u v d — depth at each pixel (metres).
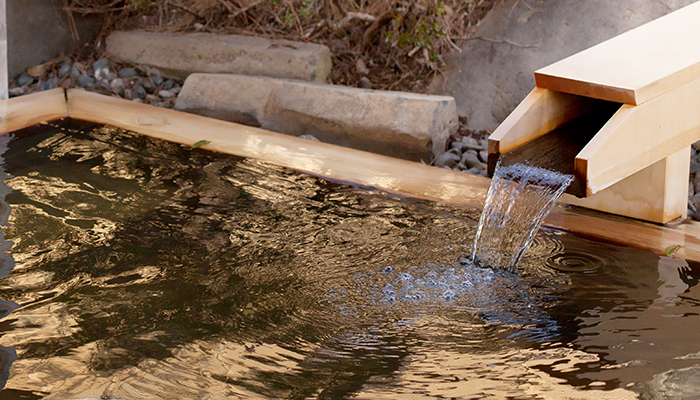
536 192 2.79
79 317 2.41
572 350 2.21
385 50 6.09
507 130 2.94
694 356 2.14
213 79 5.33
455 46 5.57
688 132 3.03
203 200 3.48
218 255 2.90
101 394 1.97
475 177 3.85
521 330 2.36
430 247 3.02
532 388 2.01
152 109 4.99
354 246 3.02
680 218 3.33
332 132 4.88
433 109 4.57
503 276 2.77
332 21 6.13
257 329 2.36
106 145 4.25
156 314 2.44
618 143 2.66
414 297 2.60
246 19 6.52
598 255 2.93
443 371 2.12
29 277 2.68
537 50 5.21
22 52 6.02
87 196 3.48
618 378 2.04
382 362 2.17
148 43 6.17
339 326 2.40
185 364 2.13
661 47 3.07
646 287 2.63
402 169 3.97
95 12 6.48
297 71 5.53
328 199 3.55
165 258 2.87
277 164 4.02
